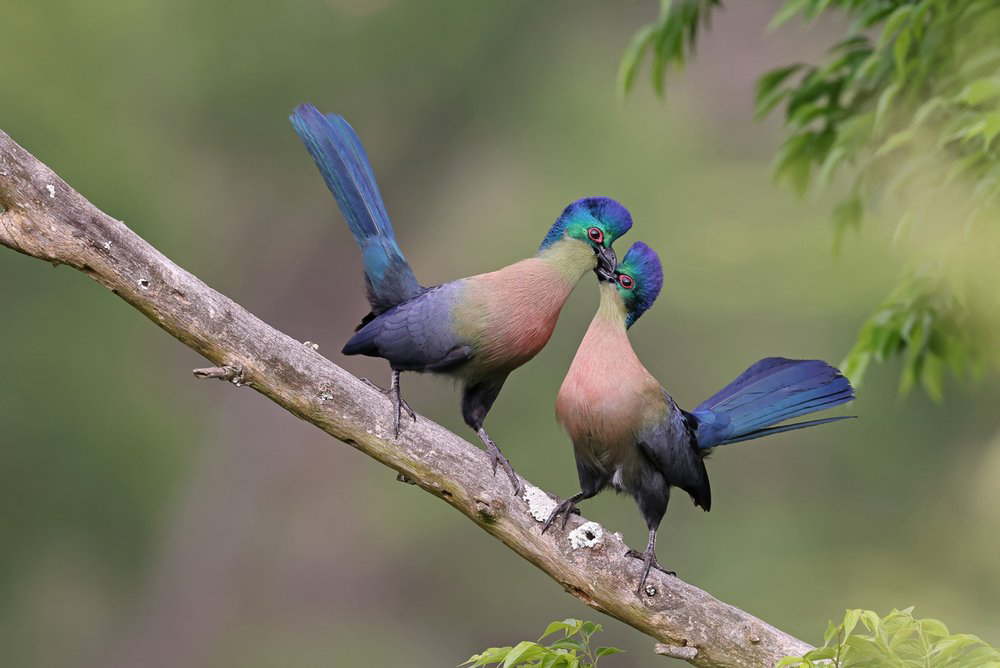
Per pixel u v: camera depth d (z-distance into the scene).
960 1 6.09
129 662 17.56
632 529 17.27
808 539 16.19
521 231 17.94
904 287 6.71
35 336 16.14
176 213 17.34
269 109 17.72
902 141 5.83
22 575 16.20
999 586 13.36
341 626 18.53
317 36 17.55
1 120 16.03
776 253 15.47
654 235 16.77
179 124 17.67
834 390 6.34
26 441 15.85
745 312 16.38
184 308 4.88
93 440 16.22
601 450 5.65
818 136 6.95
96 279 4.87
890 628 4.28
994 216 5.70
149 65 17.25
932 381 6.96
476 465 5.14
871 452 16.50
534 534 5.12
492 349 5.54
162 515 17.50
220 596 18.36
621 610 5.11
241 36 17.39
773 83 7.12
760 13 19.67
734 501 17.16
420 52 17.97
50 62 16.70
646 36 7.03
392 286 5.86
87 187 16.28
